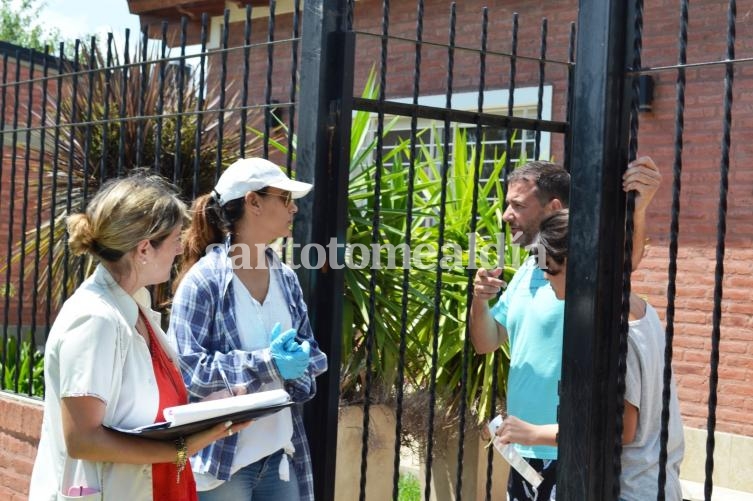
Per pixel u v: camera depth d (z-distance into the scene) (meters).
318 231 3.17
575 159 2.53
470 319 3.76
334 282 3.18
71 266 5.95
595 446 2.47
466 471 4.71
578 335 2.50
